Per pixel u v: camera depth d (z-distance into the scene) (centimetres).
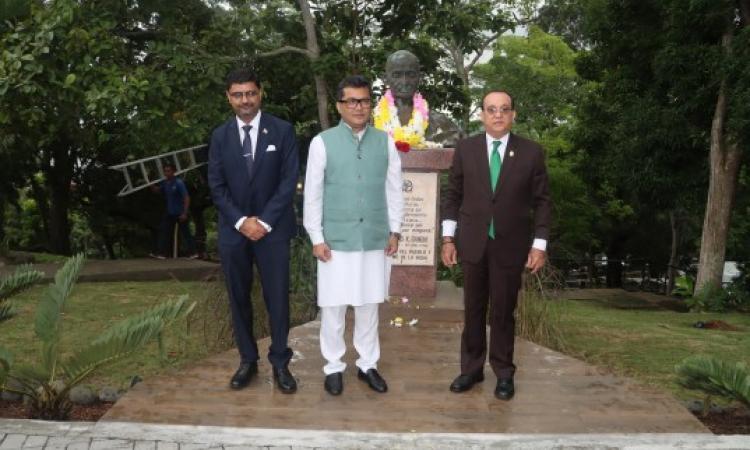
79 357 472
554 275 730
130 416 436
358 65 1185
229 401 462
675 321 999
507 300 466
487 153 463
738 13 1312
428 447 390
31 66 930
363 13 1248
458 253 476
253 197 464
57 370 546
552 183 1980
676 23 1326
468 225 466
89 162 2084
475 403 467
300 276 815
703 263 1341
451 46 1884
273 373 503
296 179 471
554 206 2028
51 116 1101
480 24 1203
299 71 1241
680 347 753
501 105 450
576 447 391
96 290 1006
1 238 1930
